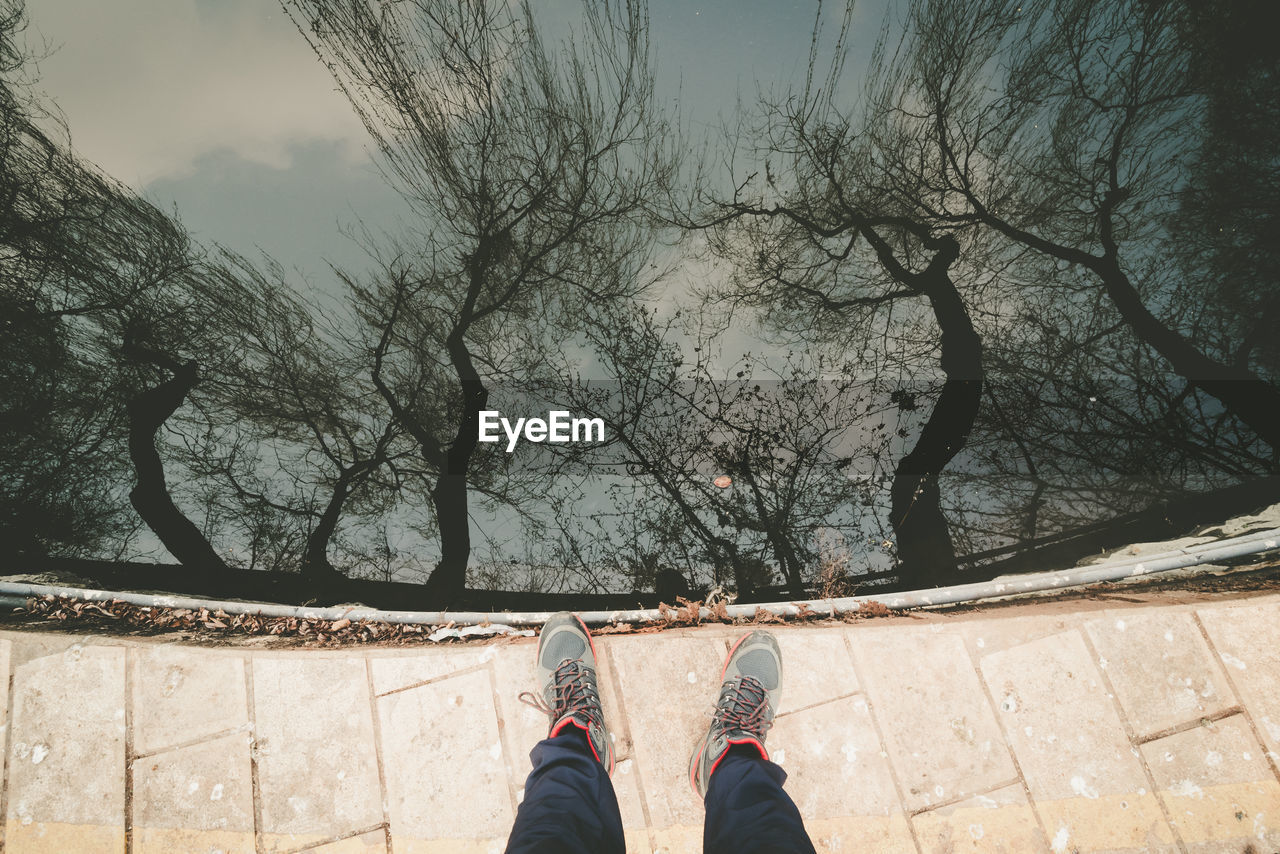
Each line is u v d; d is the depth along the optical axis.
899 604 2.04
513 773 1.74
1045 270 3.11
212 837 1.67
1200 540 2.38
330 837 1.67
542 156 3.10
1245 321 2.93
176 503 2.76
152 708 1.78
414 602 2.60
